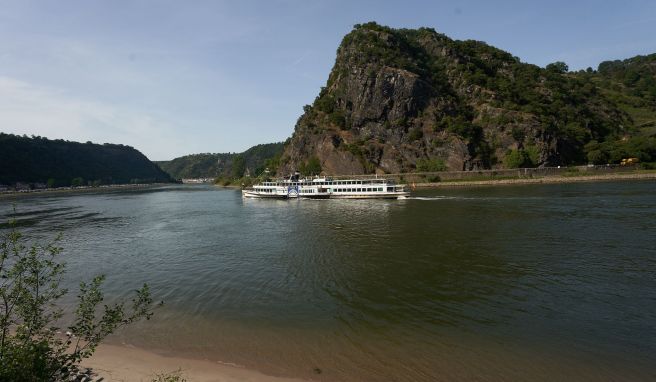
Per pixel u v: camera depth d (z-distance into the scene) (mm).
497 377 14586
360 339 17906
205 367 15555
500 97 161625
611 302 21188
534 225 43375
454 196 83938
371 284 25484
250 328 19359
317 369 15344
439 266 28969
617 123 167875
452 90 172250
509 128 144875
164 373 15070
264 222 56594
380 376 14781
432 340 17609
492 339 17547
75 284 27844
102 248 41156
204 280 27656
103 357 16484
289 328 19266
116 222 63938
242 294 24406
